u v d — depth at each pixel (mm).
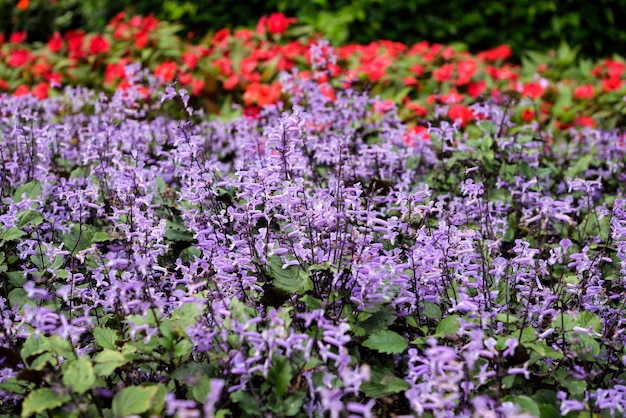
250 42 9039
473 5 10727
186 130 4117
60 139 5535
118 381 3287
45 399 2623
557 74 9039
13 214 3840
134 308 3252
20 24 12539
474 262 3719
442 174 5207
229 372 2865
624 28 11188
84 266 3824
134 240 3445
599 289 3461
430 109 7008
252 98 6707
